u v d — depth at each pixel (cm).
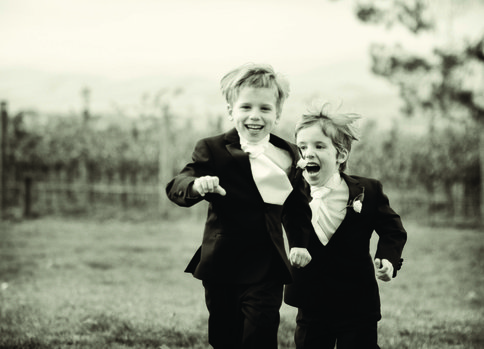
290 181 417
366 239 439
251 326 394
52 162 1866
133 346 586
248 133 416
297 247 413
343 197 438
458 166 1817
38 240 1386
